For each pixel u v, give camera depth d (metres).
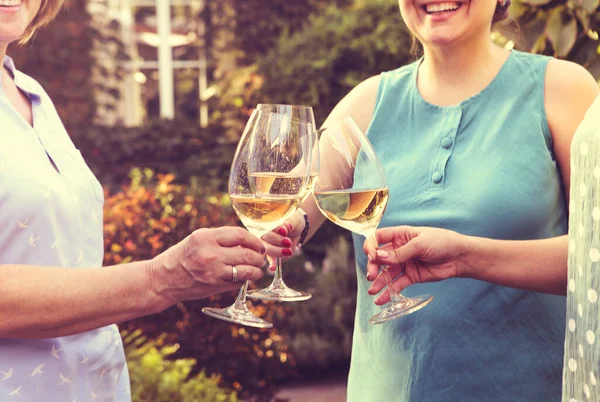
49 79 9.16
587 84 1.98
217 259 1.50
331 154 1.78
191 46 9.99
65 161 1.76
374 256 1.76
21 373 1.60
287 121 1.67
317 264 7.26
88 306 1.51
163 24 10.03
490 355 1.94
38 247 1.61
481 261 1.79
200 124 9.06
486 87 2.03
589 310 1.38
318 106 7.43
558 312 1.97
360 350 2.13
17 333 1.52
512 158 1.96
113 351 1.81
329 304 6.43
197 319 4.96
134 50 10.11
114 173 8.84
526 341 1.94
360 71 7.39
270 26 9.41
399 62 7.31
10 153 1.61
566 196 2.01
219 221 5.35
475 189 1.96
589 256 1.38
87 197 1.79
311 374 6.39
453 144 2.03
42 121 1.78
